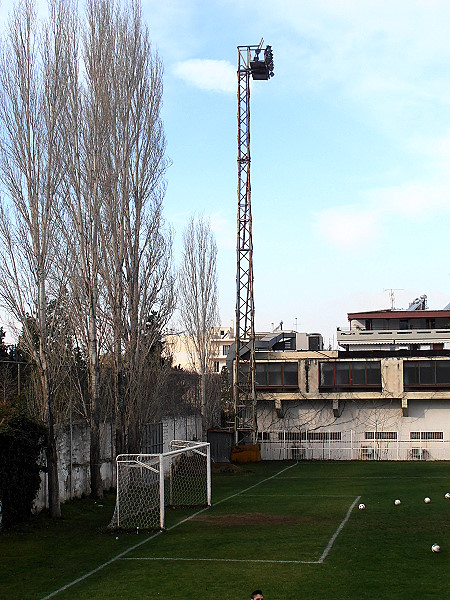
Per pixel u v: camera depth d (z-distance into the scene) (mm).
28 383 27578
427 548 19375
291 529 23062
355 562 17859
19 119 24312
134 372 31750
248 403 55156
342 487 35438
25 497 23766
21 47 24781
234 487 36281
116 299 31500
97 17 31688
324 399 54219
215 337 66438
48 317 25453
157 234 32781
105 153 30906
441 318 61469
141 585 16141
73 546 20812
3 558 19203
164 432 41125
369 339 58750
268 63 57719
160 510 23656
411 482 37375
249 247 56469
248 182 57312
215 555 19219
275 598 14688
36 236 24438
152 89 32594
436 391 52562
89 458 31531
